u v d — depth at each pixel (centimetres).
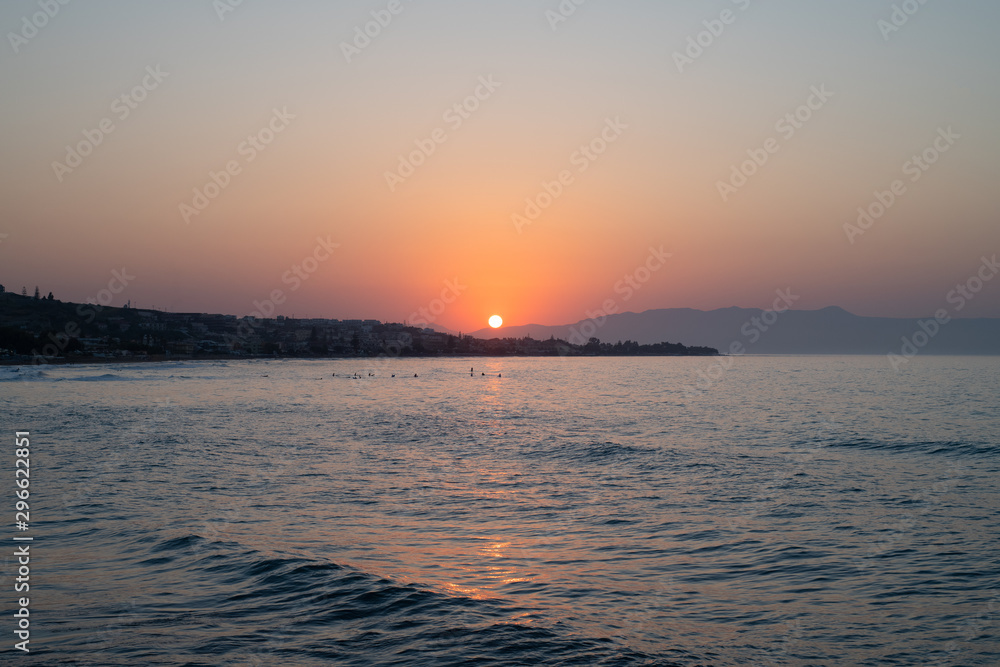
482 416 6450
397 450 3906
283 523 2070
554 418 6259
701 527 2075
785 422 5834
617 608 1358
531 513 2267
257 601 1333
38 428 4925
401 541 1875
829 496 2575
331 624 1214
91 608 1288
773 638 1215
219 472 3042
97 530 1923
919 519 2188
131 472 3008
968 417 6291
